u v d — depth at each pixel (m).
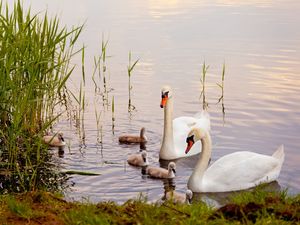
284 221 7.12
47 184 12.01
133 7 28.44
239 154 13.21
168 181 12.69
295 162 13.27
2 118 12.98
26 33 14.73
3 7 26.48
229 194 12.66
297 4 28.80
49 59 14.12
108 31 23.33
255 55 20.28
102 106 16.78
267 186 12.68
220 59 19.98
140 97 17.31
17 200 8.26
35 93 13.91
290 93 16.95
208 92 17.39
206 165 12.69
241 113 15.91
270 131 14.78
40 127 14.53
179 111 16.36
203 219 7.26
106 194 11.66
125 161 13.60
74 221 7.26
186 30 23.67
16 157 12.43
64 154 13.80
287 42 21.75
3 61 12.53
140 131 14.91
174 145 14.62
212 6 28.59
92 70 19.28
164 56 20.39
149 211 7.54
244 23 24.77
